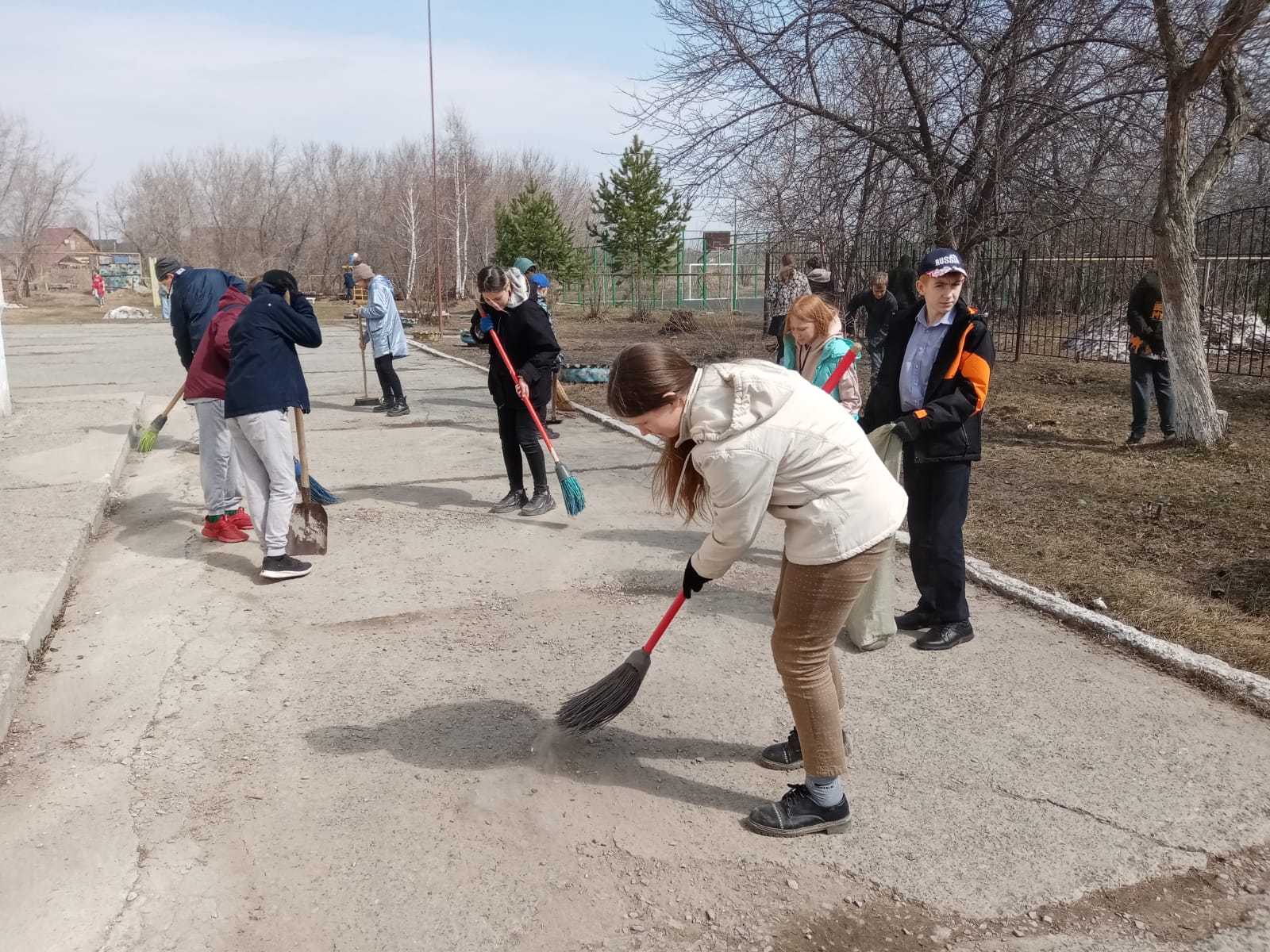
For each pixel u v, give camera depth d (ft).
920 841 9.58
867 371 41.55
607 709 10.52
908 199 40.96
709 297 116.98
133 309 113.80
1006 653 13.93
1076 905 8.68
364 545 18.76
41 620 13.89
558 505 21.84
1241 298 55.16
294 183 171.12
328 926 8.26
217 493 18.63
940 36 39.34
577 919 8.41
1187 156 26.53
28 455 24.76
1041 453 27.43
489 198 147.74
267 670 13.21
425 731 11.59
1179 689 12.84
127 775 10.55
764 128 42.29
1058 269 54.19
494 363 20.51
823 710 9.35
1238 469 24.84
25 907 8.43
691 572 9.70
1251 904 8.71
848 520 8.73
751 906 8.64
